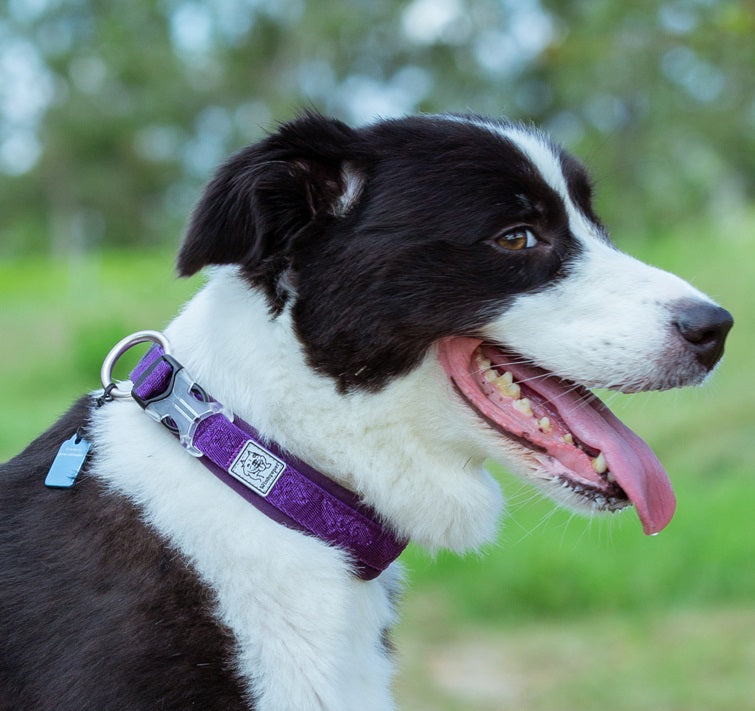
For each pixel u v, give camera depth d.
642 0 16.08
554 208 3.05
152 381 2.76
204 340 2.83
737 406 10.09
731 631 6.44
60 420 2.94
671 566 7.20
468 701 5.65
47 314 19.47
